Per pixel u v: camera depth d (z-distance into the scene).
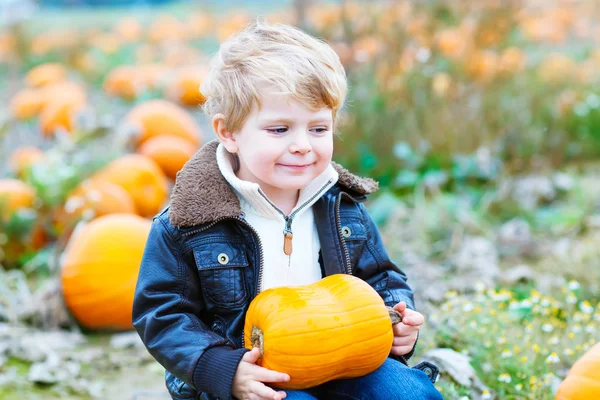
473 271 4.34
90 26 13.71
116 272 3.94
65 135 5.57
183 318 2.12
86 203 4.70
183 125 6.41
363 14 6.36
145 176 5.23
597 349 2.50
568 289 3.67
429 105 6.16
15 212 4.81
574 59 8.16
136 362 3.65
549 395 2.77
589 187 5.82
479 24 6.38
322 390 2.24
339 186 2.40
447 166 6.05
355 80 6.11
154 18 14.56
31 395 3.28
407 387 2.13
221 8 14.16
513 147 6.29
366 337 2.05
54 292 4.03
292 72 2.08
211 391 2.02
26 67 11.91
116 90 9.38
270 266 2.23
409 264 4.45
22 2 14.05
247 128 2.15
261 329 2.04
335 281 2.15
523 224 5.10
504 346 3.05
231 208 2.19
